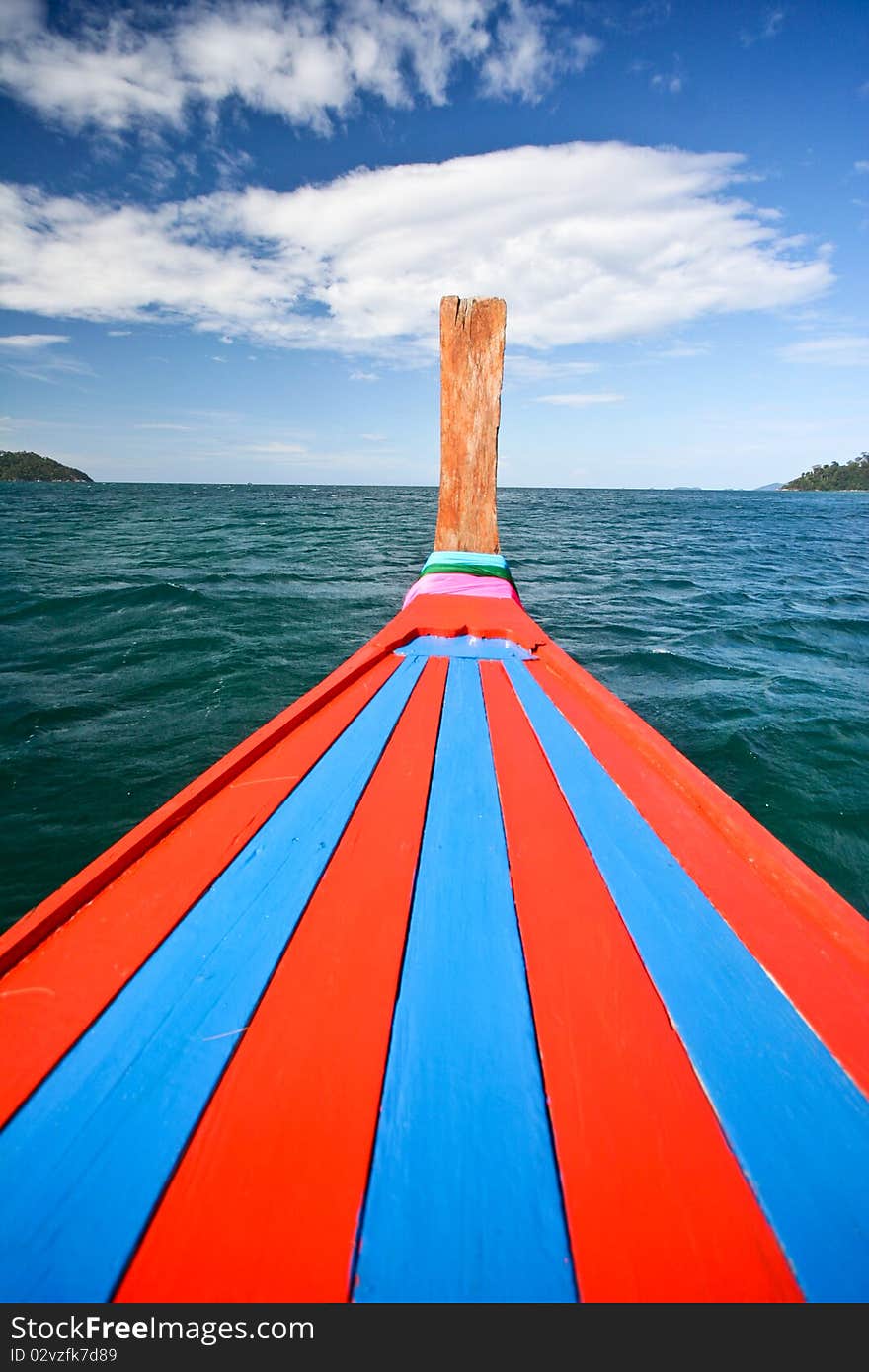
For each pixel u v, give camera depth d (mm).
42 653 7781
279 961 1356
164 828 1824
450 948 1415
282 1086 1076
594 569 17641
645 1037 1200
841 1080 1135
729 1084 1114
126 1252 847
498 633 4207
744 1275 839
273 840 1818
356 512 40531
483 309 6812
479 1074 1110
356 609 10688
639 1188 939
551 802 2094
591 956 1402
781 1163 986
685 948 1443
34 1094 1056
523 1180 942
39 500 51656
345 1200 909
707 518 47062
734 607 12305
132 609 10219
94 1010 1222
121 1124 1008
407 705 3020
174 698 6383
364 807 2016
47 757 5062
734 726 5965
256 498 64250
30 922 1396
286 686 6770
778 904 1610
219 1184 924
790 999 1311
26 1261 838
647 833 1923
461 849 1804
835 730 5902
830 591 14633
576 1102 1066
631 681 7461
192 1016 1211
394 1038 1175
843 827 4383
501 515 43594
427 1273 829
